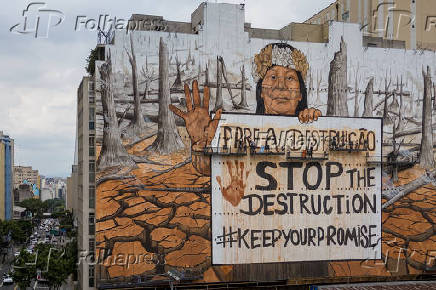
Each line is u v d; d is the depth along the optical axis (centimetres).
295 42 7650
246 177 7338
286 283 7506
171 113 7088
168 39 7131
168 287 7012
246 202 7325
